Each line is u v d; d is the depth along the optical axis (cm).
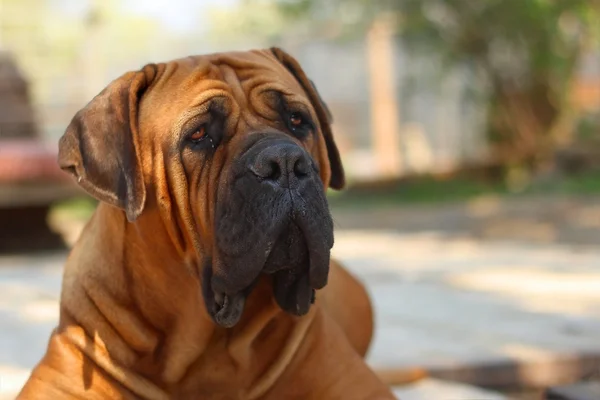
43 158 984
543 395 385
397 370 395
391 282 707
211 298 273
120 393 285
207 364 290
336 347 305
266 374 292
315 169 271
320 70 2038
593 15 1650
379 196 1670
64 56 1902
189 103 278
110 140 279
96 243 296
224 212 262
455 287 667
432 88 1920
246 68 298
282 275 279
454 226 1280
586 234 1141
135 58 1877
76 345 287
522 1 1600
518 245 1009
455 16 1684
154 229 282
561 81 1777
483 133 1881
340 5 1770
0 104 1150
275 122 288
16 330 529
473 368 424
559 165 1756
